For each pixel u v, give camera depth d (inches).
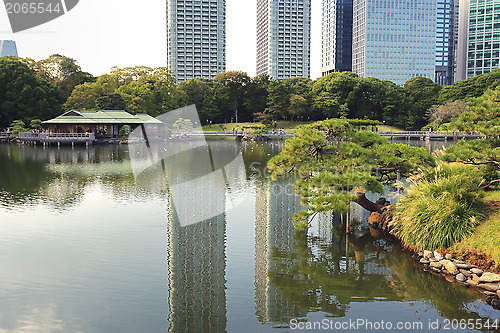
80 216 850.1
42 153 2319.1
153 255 620.4
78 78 4338.1
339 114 4835.1
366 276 548.7
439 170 706.2
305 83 5762.8
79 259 601.0
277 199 1023.0
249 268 575.2
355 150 735.7
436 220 604.1
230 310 451.2
